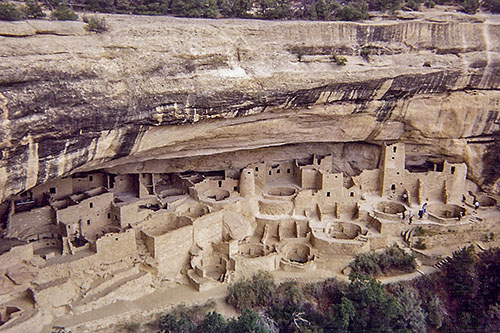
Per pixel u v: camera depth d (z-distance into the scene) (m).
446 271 25.98
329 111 24.97
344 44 24.50
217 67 21.09
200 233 24.80
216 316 21.17
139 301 22.17
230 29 22.03
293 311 23.19
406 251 26.61
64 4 23.61
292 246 26.69
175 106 20.08
